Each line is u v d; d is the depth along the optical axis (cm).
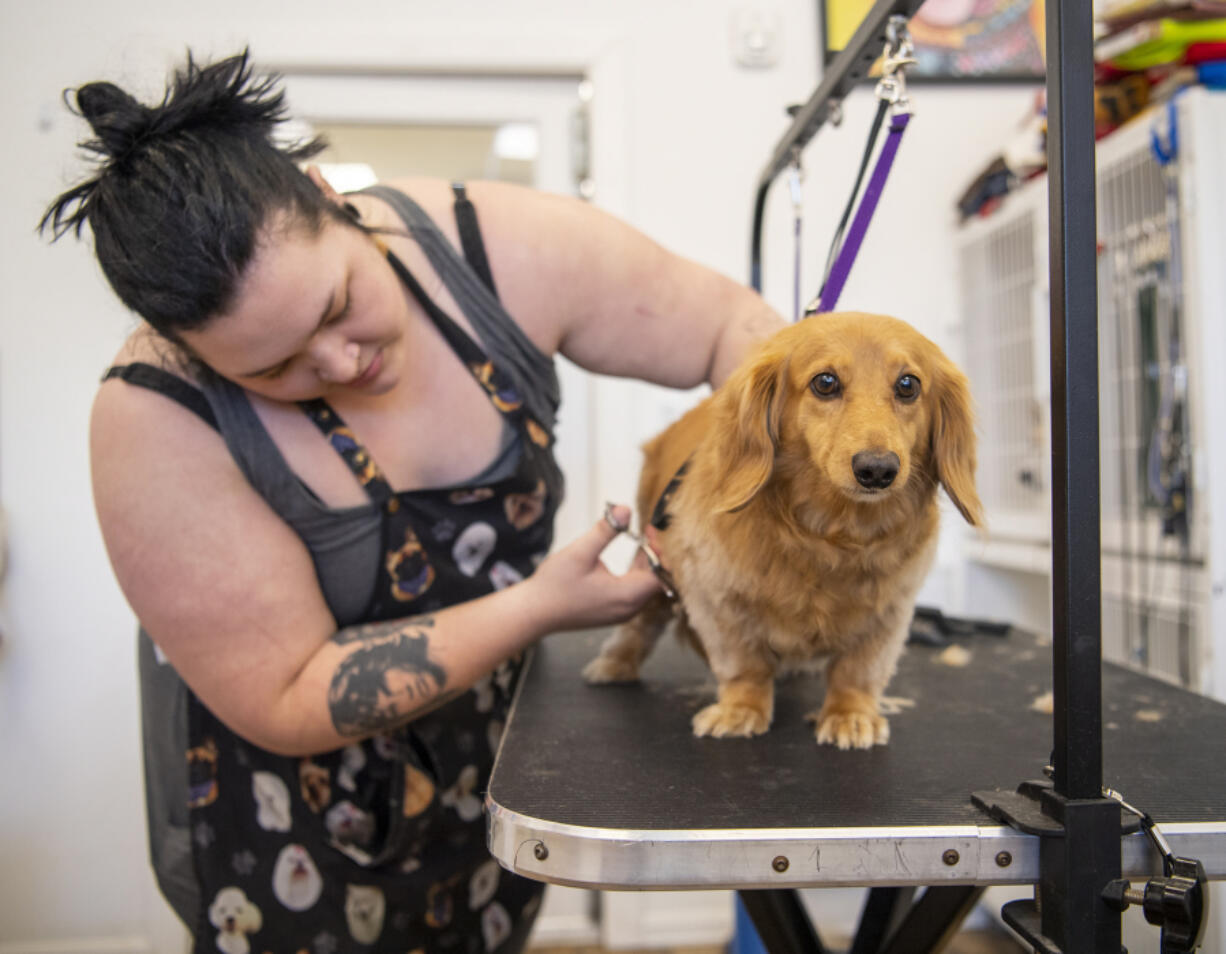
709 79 232
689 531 102
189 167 79
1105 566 186
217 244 78
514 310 117
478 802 124
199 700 114
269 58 223
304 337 86
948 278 240
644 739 97
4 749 220
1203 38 165
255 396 101
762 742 96
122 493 96
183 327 82
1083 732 64
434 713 121
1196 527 159
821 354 94
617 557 233
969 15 235
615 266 122
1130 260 179
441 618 104
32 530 218
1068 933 62
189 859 121
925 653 144
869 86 234
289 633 101
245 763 114
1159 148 162
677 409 234
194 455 98
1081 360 62
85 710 222
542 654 147
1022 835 67
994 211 221
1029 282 209
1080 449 63
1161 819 71
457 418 113
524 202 122
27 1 216
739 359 122
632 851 68
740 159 233
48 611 220
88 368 219
